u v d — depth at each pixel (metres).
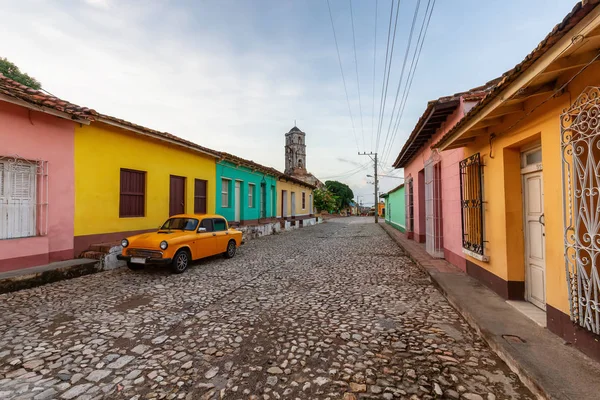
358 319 4.52
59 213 7.32
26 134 6.64
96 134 8.26
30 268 6.53
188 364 3.25
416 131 9.39
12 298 5.47
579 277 3.10
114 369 3.15
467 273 6.82
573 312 3.19
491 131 5.34
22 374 3.04
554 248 3.56
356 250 11.80
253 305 5.18
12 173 6.51
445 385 2.84
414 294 5.79
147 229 9.90
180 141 10.91
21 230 6.66
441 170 8.91
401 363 3.25
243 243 13.88
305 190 29.20
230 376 3.03
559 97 3.46
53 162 7.20
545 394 2.49
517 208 4.90
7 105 6.31
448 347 3.60
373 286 6.40
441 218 9.23
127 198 9.37
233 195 15.51
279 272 7.80
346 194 63.56
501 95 3.79
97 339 3.83
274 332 4.07
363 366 3.20
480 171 5.91
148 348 3.61
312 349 3.58
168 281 6.76
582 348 3.10
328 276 7.35
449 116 7.76
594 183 2.97
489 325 3.88
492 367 3.14
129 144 9.30
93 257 7.64
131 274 7.38
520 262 4.88
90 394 2.73
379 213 64.19
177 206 11.52
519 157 4.93
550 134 3.63
